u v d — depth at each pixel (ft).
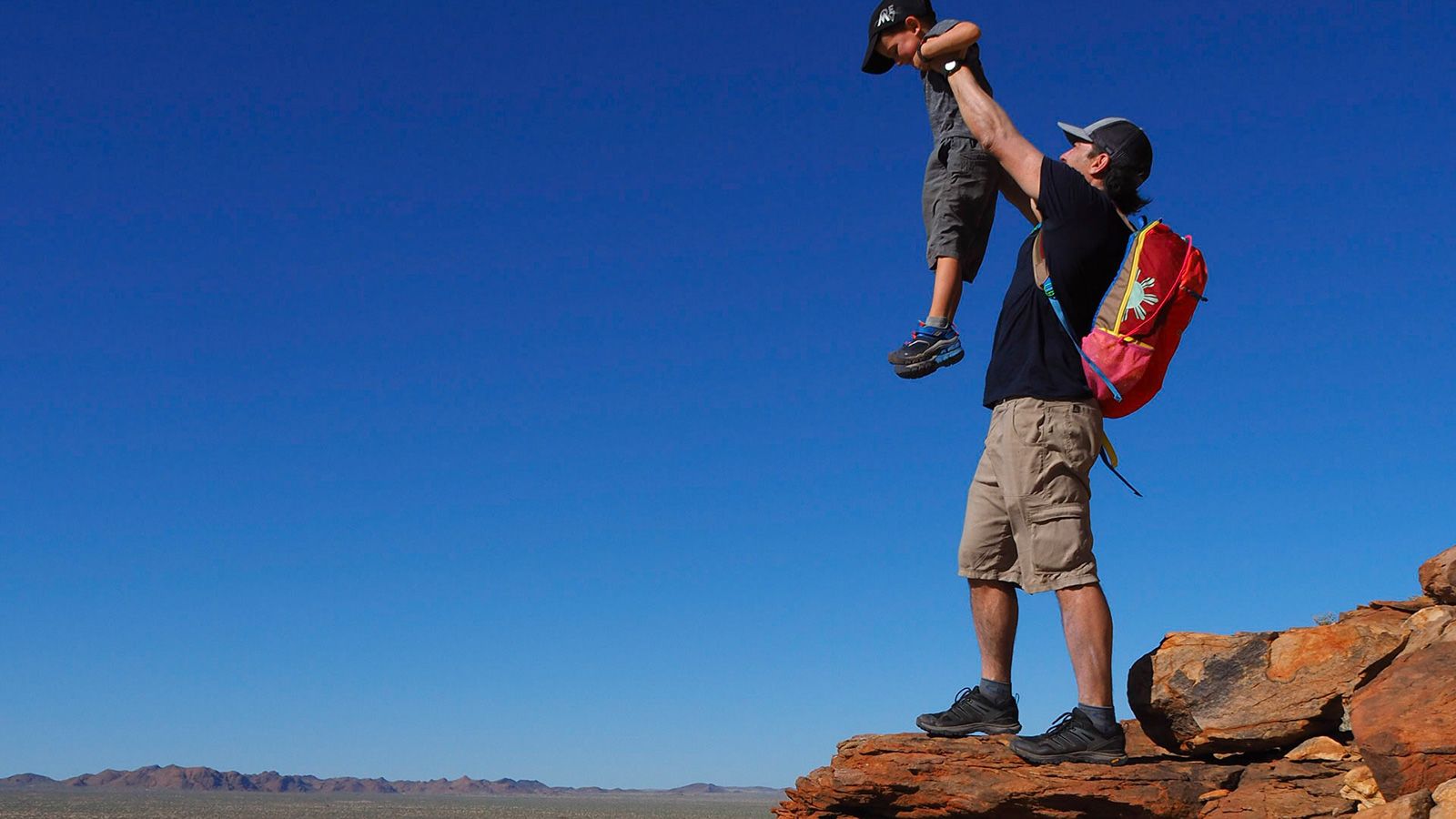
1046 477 20.68
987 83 23.48
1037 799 20.48
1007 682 22.31
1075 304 21.13
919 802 21.50
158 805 583.99
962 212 22.44
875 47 23.49
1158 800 19.93
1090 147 22.04
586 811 585.22
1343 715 19.98
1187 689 20.95
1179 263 20.70
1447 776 17.10
